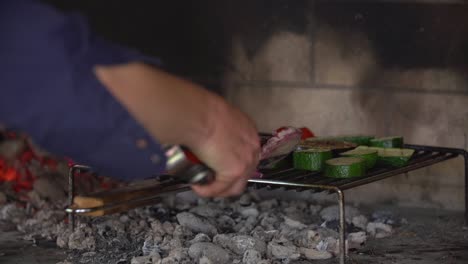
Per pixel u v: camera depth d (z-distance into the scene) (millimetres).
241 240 2889
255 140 1354
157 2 4027
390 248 3074
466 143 3654
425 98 3684
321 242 2920
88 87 1104
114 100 1128
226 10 3928
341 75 3799
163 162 1284
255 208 3535
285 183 2475
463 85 3625
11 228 3375
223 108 1285
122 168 1237
